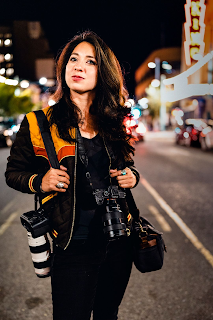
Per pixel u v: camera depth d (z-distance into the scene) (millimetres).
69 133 1501
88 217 1506
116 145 1562
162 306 2684
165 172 9641
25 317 2537
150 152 16203
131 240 1666
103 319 1647
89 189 1515
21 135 1504
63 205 1474
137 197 6441
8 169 1523
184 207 5637
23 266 3381
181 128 20594
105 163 1558
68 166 1482
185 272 3236
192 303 2717
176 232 4352
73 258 1477
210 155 14648
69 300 1456
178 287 2965
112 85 1608
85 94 1609
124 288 1637
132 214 1703
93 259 1492
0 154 15883
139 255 1644
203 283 3023
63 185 1413
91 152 1544
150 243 1641
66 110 1520
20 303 2725
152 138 30375
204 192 6824
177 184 7754
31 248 1521
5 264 3430
